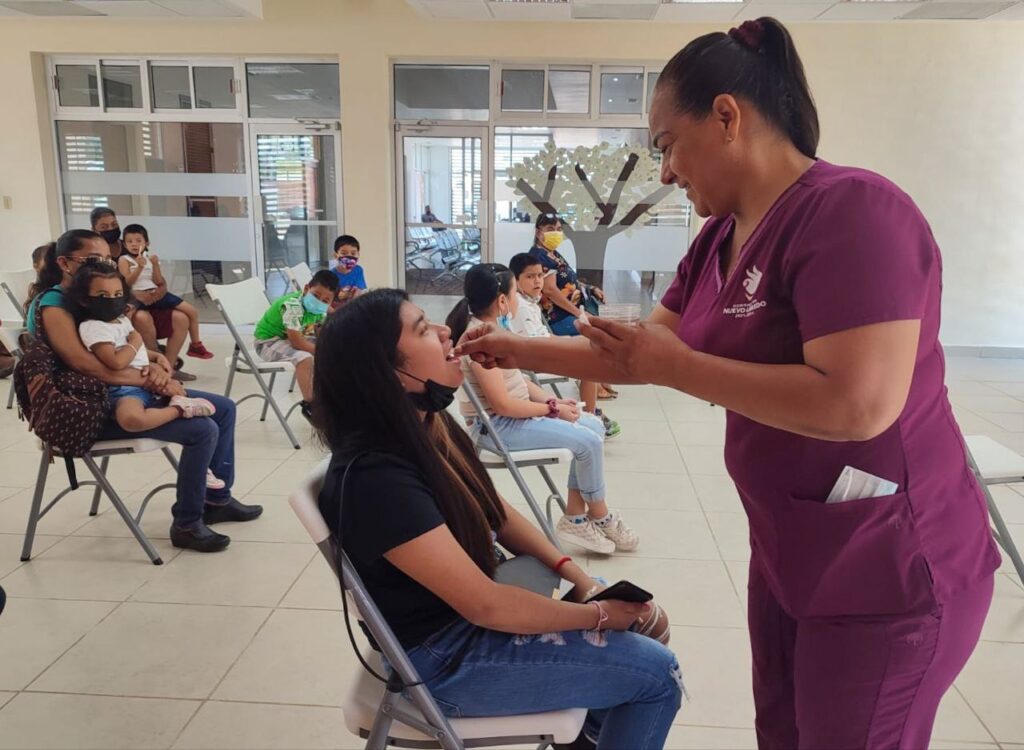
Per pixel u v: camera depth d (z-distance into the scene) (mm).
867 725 1055
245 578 2613
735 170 989
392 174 7004
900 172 6477
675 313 1326
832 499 1001
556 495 2859
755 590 1233
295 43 6621
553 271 4762
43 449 2676
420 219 7109
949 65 6262
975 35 6184
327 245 7211
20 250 7105
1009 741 1820
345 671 2090
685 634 2281
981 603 1033
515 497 3424
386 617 1278
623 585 1356
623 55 6465
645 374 965
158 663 2121
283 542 2896
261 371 4141
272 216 7172
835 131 6430
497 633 1293
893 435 964
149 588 2539
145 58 6863
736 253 1085
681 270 1313
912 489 978
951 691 2006
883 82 6324
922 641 1000
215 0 5527
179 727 1861
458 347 1354
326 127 6953
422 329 1299
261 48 6641
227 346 6727
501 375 2623
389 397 1243
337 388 1265
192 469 2781
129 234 5402
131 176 7148
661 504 3289
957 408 4977
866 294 846
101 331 2699
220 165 7098
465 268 7176
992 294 6605
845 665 1040
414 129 6902
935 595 983
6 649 2182
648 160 6828
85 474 3586
